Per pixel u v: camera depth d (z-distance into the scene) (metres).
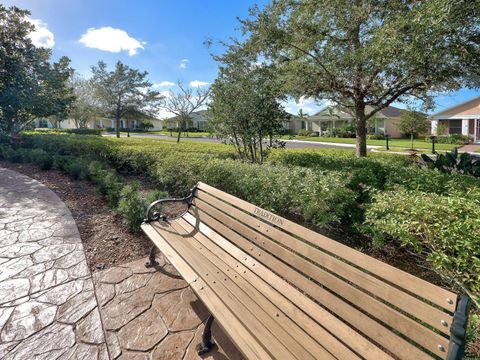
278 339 1.39
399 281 1.17
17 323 2.01
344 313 1.35
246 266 2.02
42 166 7.25
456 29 4.16
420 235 2.08
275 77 6.56
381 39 4.76
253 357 1.30
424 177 3.53
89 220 3.87
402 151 16.81
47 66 12.30
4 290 2.37
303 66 6.92
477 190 2.67
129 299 2.28
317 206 2.87
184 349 1.81
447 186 3.11
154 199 4.06
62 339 1.88
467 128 24.83
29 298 2.27
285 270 1.75
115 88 25.45
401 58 4.70
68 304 2.21
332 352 1.28
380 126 32.28
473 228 1.82
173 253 2.28
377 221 2.32
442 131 23.89
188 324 2.03
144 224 2.89
